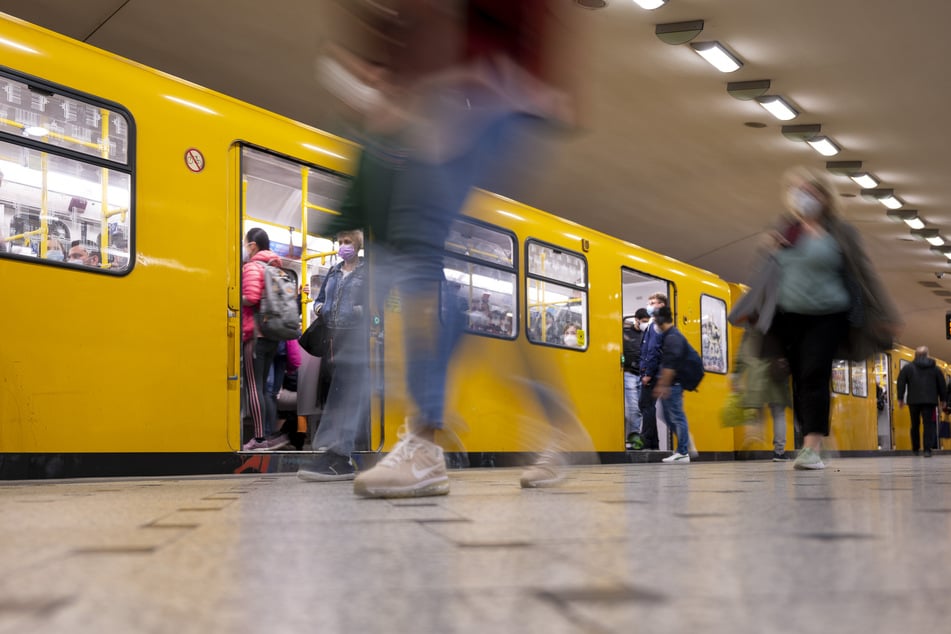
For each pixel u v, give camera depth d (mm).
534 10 2609
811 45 10359
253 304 6336
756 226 18328
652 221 17734
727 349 12328
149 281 5289
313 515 1982
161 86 5520
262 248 6582
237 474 5648
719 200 16609
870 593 890
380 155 2650
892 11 9531
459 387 7340
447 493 2680
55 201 4867
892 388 18797
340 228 2818
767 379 5465
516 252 8305
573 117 2709
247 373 6332
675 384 9617
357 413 4500
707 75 11195
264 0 9406
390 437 6500
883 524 1686
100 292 5031
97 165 5090
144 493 3178
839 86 11531
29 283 4707
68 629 729
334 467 4387
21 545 1388
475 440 7465
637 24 9820
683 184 15672
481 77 2506
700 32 9859
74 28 9711
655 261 10852
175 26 9875
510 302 8156
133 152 5289
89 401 4922
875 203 16797
